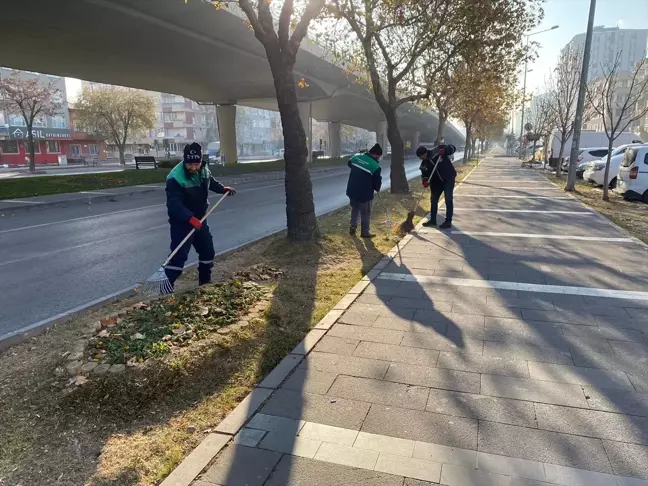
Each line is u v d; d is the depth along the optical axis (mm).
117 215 12742
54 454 2693
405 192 16391
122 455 2674
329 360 3697
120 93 49750
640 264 6461
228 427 2848
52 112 48875
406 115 57562
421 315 4648
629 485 2320
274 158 79625
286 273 6156
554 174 26281
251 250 7812
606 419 2881
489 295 5246
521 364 3604
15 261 7539
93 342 3604
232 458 2570
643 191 13547
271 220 11586
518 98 26078
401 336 4145
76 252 8172
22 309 5234
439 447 2633
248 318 4203
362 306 4914
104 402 3088
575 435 2725
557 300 5039
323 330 4262
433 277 5980
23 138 54375
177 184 4887
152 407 3123
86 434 2877
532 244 7887
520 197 14938
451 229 9406
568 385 3283
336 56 15992
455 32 14859
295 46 7262
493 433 2754
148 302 4473
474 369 3529
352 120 66438
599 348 3855
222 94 40062
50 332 4402
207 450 2637
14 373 3529
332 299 5148
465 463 2498
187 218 4754
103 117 50500
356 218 8594
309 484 2363
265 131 116750
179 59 25672
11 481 2475
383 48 15297
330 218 11086
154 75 30219
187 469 2490
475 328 4309
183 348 3525
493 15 13750
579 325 4340
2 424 2934
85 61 25266
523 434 2740
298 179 7488
